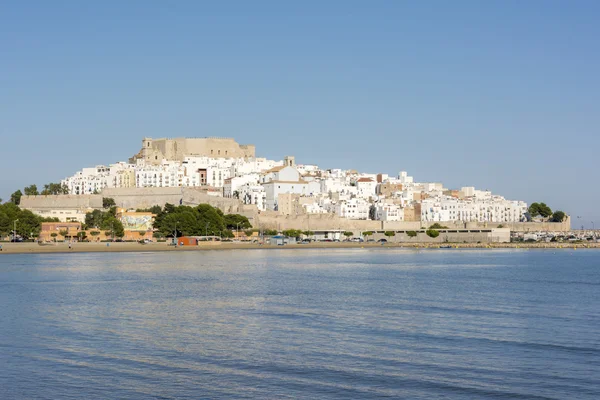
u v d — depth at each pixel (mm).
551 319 111125
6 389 68188
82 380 71375
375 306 126125
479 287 166375
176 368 76250
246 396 66625
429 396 67000
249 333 96688
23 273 194125
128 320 107688
